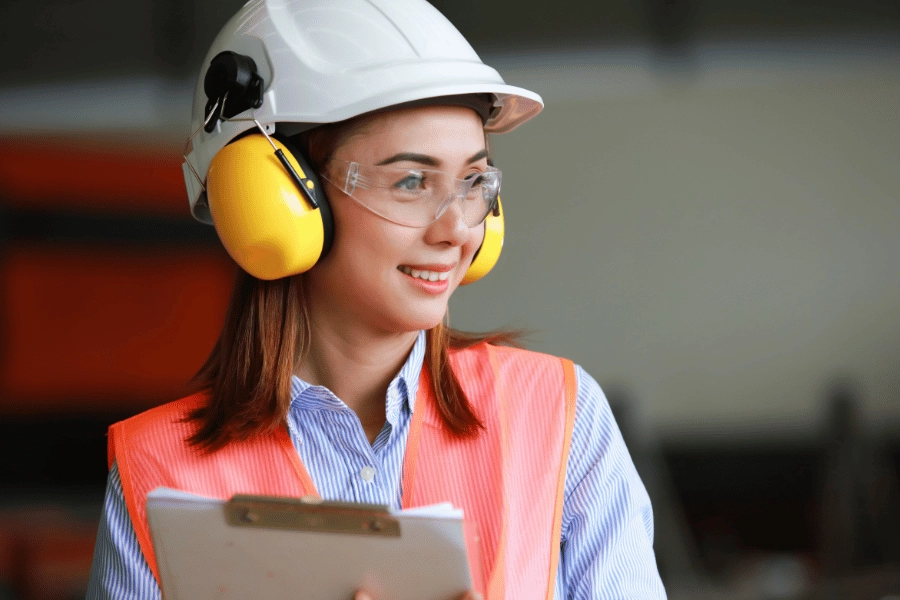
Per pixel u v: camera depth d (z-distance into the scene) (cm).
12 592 532
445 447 147
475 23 597
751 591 430
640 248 805
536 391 154
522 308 819
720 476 783
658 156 795
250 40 141
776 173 786
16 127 647
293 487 144
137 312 710
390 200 134
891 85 738
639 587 145
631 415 528
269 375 146
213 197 137
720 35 647
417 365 148
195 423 151
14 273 685
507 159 809
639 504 154
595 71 675
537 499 146
